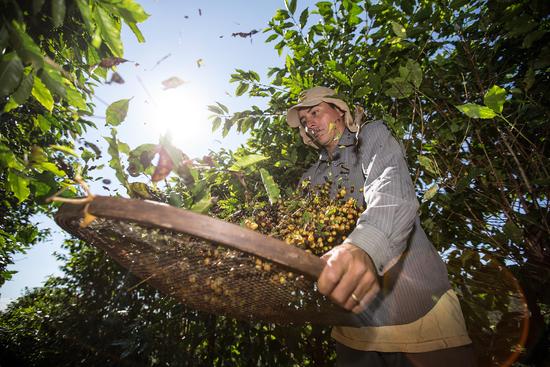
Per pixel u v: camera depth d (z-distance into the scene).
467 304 2.00
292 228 1.32
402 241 0.91
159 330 3.78
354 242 0.83
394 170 1.19
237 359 3.47
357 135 1.68
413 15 1.97
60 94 0.93
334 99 1.95
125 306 4.73
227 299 1.11
